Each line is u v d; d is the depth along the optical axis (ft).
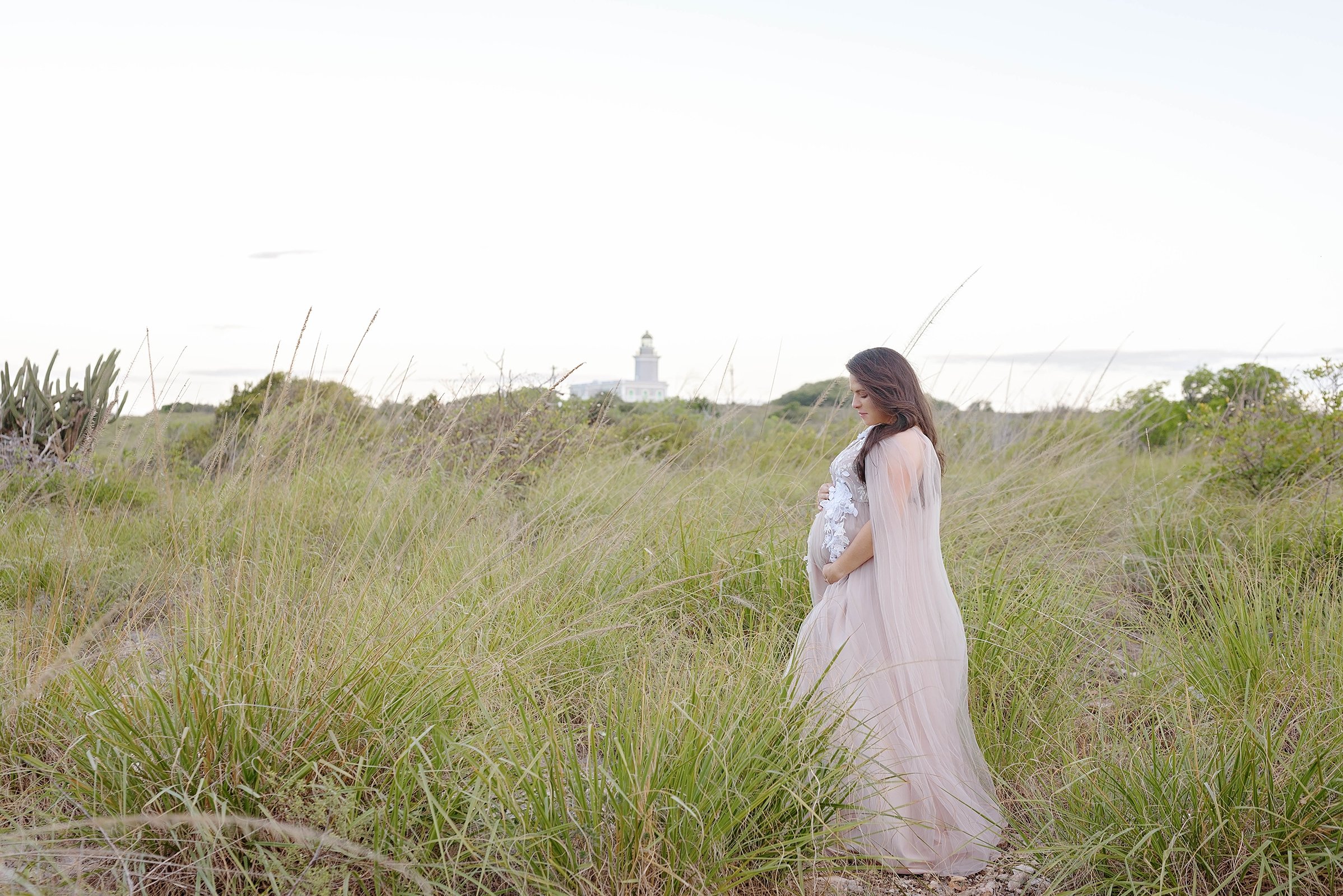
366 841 7.93
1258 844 8.30
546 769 8.35
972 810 9.59
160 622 10.33
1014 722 11.66
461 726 9.33
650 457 23.81
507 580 13.67
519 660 10.77
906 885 9.05
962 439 30.40
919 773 9.68
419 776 8.04
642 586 14.33
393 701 9.02
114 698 8.63
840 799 9.32
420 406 18.85
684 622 13.56
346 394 14.52
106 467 16.08
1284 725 9.61
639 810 7.61
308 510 12.89
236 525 11.46
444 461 19.06
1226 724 9.77
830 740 9.56
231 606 8.96
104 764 7.99
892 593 10.10
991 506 18.94
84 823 7.16
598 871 7.74
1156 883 8.09
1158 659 12.82
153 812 7.73
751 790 8.64
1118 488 23.04
